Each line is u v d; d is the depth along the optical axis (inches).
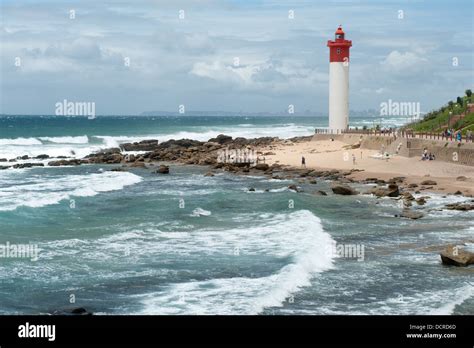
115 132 5344.5
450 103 3553.2
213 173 2532.0
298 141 3740.2
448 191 1903.3
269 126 7278.5
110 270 953.5
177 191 1918.1
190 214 1460.4
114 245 1120.2
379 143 2974.9
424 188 1969.7
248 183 2188.7
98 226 1293.1
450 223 1395.2
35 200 1573.6
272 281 891.4
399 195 1822.1
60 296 823.1
